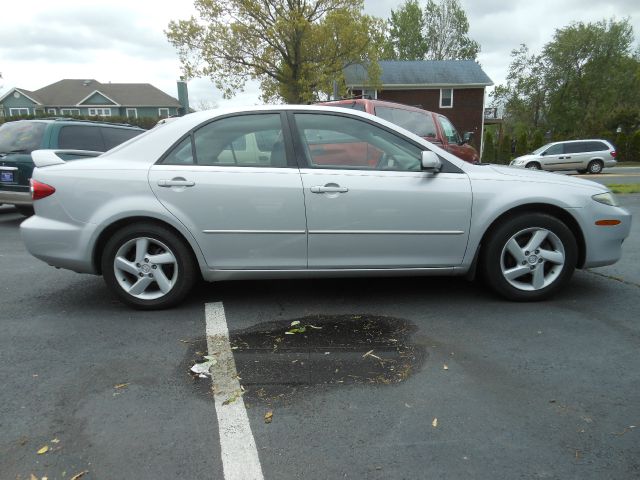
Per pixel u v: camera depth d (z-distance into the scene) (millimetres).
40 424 2332
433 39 62656
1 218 9156
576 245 3889
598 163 22750
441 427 2281
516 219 3820
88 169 3709
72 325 3607
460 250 3840
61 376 2812
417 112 8164
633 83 50625
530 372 2797
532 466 2008
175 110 57562
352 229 3715
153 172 3684
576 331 3371
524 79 53469
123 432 2268
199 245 3711
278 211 3674
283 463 2049
